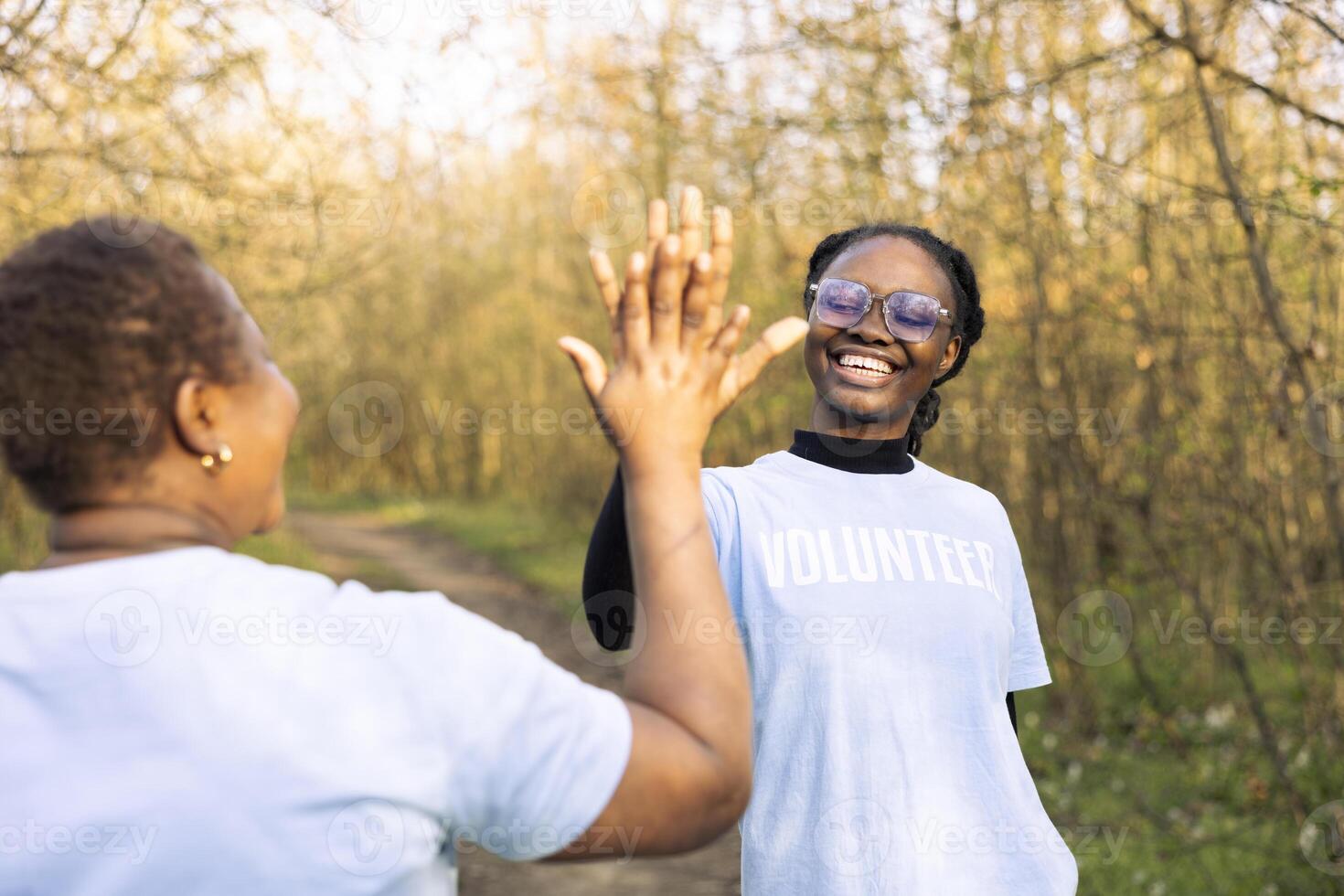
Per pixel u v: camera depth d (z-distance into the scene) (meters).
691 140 6.22
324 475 26.70
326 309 17.12
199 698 0.75
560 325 14.80
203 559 0.81
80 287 0.78
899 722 1.49
